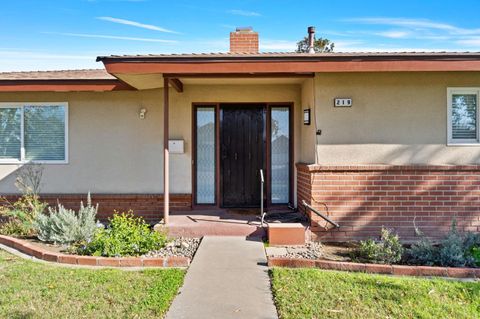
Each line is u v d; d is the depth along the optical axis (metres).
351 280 5.05
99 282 4.99
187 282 5.06
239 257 6.07
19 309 4.23
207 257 6.05
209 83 8.88
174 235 7.34
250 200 9.42
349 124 7.44
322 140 7.45
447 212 7.32
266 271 5.49
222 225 7.38
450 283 5.01
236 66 6.91
